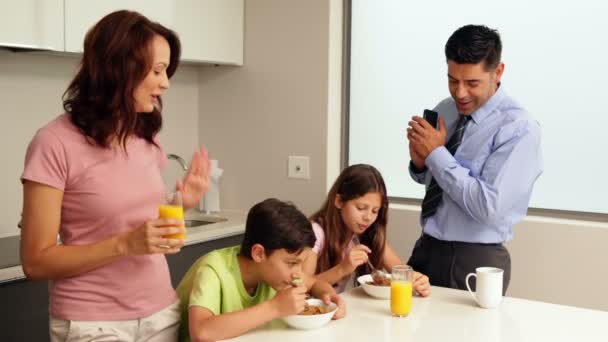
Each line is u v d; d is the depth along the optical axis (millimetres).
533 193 2850
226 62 3195
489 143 2197
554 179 2803
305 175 3168
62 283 1611
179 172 3383
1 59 2588
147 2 2740
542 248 2713
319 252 2230
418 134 2275
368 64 3186
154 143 1775
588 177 2736
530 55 2814
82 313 1604
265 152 3281
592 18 2680
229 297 1742
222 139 3410
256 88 3281
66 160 1548
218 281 1728
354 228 2217
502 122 2189
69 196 1587
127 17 1564
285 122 3211
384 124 3172
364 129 3221
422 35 3049
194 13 2980
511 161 2121
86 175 1573
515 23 2836
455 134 2297
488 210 2115
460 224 2238
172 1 2859
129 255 1529
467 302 1938
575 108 2740
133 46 1541
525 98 2842
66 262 1527
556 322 1748
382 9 3131
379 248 2303
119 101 1556
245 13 3279
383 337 1612
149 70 1581
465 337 1619
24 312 2168
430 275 2301
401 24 3096
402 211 2998
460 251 2236
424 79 3062
